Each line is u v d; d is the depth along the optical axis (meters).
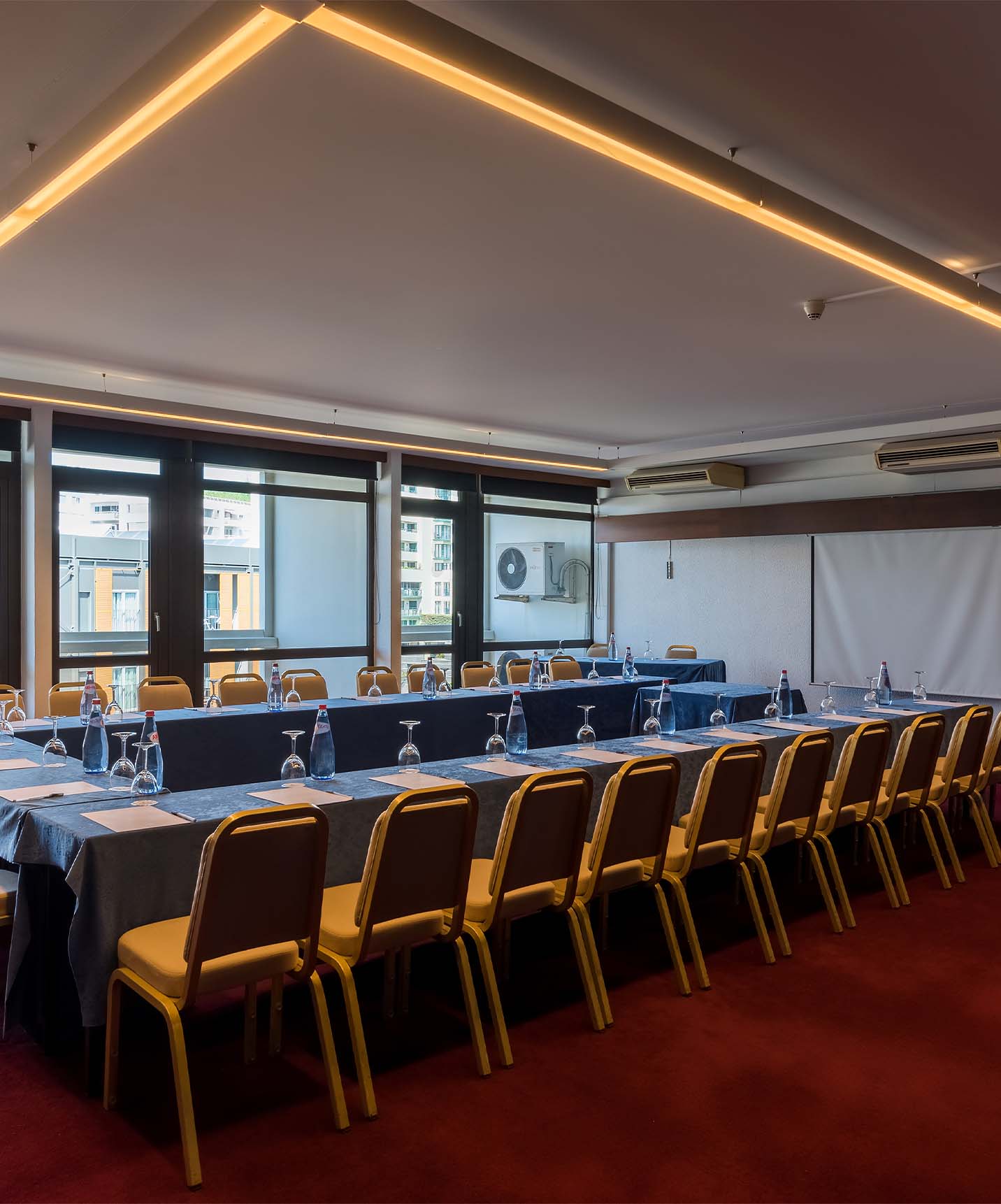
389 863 2.75
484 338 6.01
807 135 3.44
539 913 4.41
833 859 4.43
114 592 8.21
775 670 10.59
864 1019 3.39
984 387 7.32
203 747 5.39
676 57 2.96
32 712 7.45
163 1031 3.25
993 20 2.72
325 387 7.50
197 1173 2.37
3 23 2.79
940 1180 2.42
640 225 4.14
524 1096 2.83
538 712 7.29
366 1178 2.41
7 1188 2.36
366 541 10.01
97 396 7.11
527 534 11.65
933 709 6.39
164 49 2.69
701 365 6.66
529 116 2.80
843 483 10.01
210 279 4.89
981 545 9.02
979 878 5.17
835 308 5.30
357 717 6.08
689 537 11.13
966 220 4.18
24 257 4.59
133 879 2.82
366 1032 3.26
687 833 3.76
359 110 3.15
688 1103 2.80
